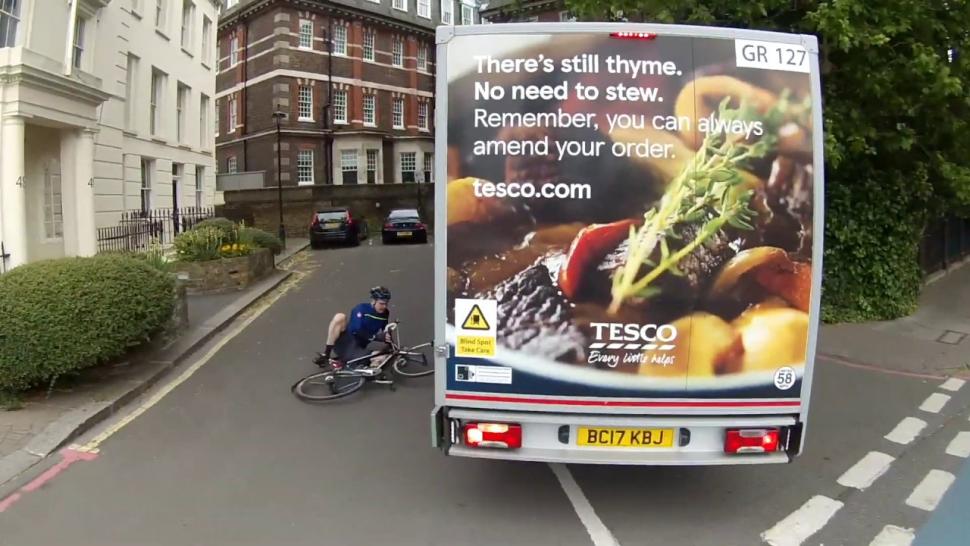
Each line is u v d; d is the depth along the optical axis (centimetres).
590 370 359
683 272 355
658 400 360
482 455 362
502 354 360
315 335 920
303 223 3003
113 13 1594
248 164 3509
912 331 900
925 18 804
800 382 363
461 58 354
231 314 1020
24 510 421
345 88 3544
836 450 527
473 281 358
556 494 448
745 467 494
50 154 1375
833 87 863
